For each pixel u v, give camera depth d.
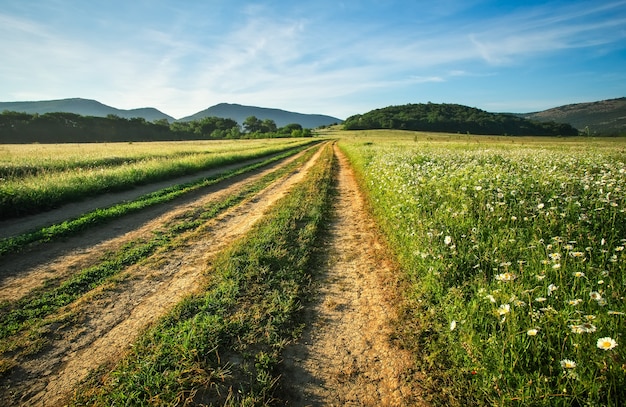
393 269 5.32
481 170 8.79
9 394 2.82
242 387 2.85
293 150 39.62
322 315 4.14
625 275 3.24
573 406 2.30
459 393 2.76
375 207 9.42
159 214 9.16
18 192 9.08
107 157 20.62
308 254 5.95
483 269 4.17
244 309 4.07
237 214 9.26
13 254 5.95
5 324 3.81
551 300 3.17
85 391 2.86
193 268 5.46
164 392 2.75
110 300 4.40
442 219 5.82
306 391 2.92
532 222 5.09
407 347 3.44
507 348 2.80
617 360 2.31
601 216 4.79
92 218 8.09
